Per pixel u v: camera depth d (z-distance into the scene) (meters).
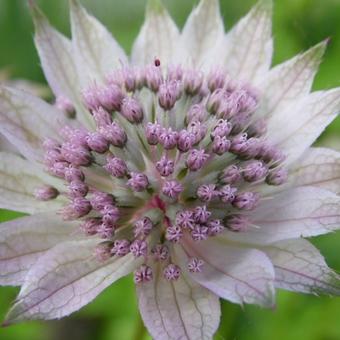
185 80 0.08
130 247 0.07
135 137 0.08
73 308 0.07
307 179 0.08
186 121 0.08
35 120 0.08
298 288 0.07
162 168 0.08
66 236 0.08
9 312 0.07
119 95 0.08
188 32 0.09
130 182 0.08
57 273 0.07
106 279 0.07
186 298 0.07
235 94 0.08
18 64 0.13
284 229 0.08
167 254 0.07
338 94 0.08
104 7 0.13
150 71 0.08
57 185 0.08
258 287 0.07
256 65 0.09
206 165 0.08
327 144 0.11
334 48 0.11
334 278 0.07
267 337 0.10
